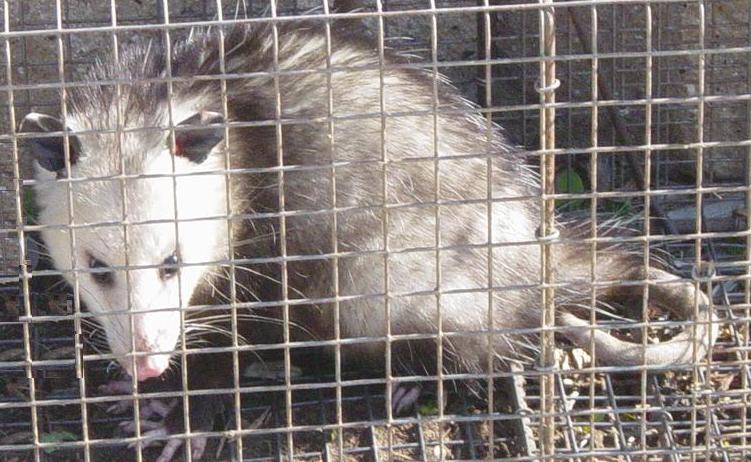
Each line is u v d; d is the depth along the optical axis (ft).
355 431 11.60
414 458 11.21
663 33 14.99
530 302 12.34
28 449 10.33
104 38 14.57
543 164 9.55
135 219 10.78
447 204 9.65
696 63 15.05
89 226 9.50
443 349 12.09
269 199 11.92
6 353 12.92
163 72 11.82
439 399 10.18
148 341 10.50
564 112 15.55
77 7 14.57
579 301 12.82
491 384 10.22
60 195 10.98
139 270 10.59
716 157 15.37
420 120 12.26
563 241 9.78
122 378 12.60
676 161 15.14
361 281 12.03
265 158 11.92
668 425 11.02
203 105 11.61
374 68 9.72
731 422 11.44
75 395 12.26
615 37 14.88
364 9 13.79
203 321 12.06
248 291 12.08
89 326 13.00
